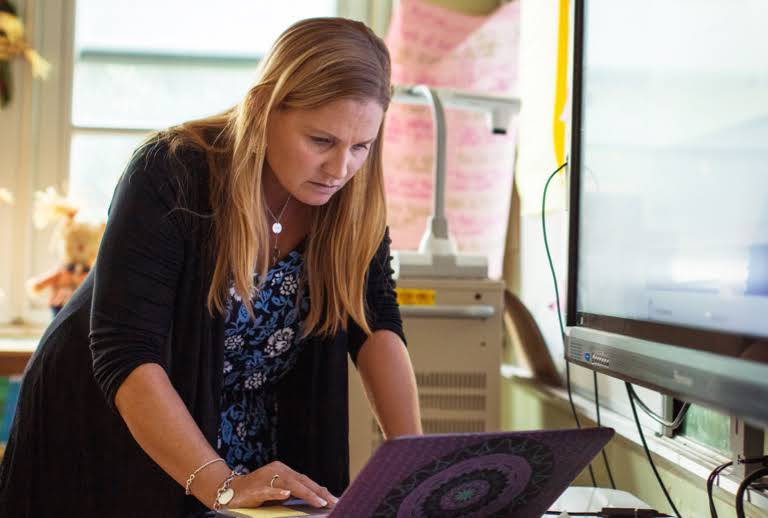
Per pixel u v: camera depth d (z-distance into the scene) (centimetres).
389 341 127
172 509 113
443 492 82
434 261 185
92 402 116
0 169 261
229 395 125
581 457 85
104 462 116
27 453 119
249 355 122
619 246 108
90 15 266
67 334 119
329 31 105
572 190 122
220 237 111
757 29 80
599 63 117
